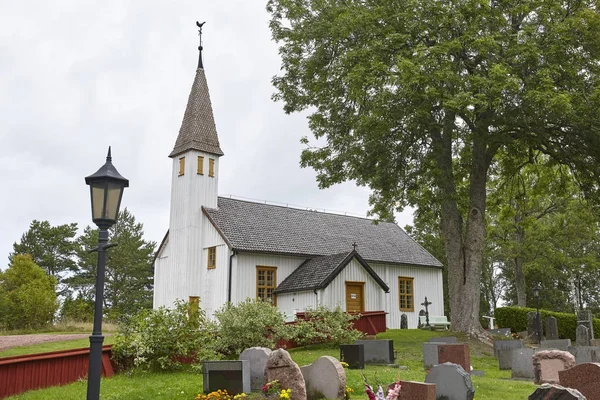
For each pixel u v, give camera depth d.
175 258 33.09
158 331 16.66
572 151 25.17
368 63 22.91
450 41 22.28
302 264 32.91
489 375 17.34
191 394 12.52
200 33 36.72
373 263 35.84
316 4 26.91
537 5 23.27
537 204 48.03
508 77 20.84
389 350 17.95
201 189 33.31
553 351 15.06
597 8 23.12
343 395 11.85
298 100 28.02
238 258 30.58
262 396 11.59
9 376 13.89
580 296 70.00
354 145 25.58
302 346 22.12
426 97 21.17
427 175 25.33
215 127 34.91
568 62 22.42
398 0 24.06
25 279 54.12
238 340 18.48
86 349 15.85
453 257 25.81
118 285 69.25
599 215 28.75
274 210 36.66
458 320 25.12
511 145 24.73
